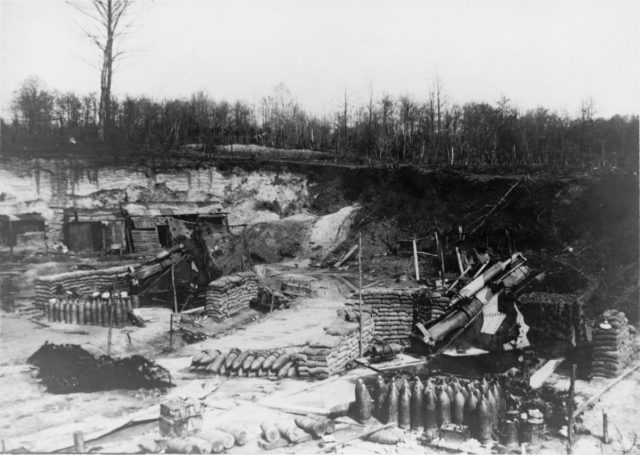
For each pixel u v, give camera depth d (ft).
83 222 108.06
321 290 84.74
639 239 75.56
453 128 147.54
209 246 74.43
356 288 86.74
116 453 30.09
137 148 131.23
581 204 89.76
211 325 62.13
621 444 31.99
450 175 116.16
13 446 29.84
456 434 32.50
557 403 37.06
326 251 115.44
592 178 93.15
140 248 109.29
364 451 31.24
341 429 34.09
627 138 113.50
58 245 105.50
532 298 51.65
